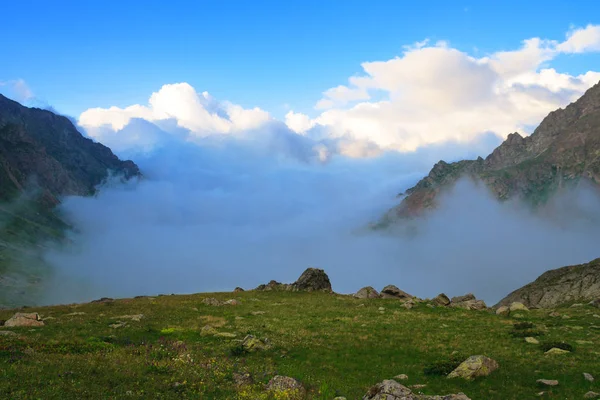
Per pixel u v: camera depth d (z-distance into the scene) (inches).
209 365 1270.9
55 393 896.3
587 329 1939.0
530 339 1755.7
